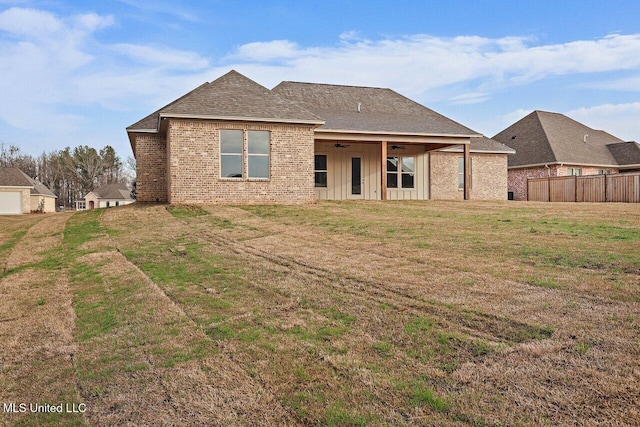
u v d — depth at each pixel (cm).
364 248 830
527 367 351
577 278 569
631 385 316
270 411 318
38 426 321
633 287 521
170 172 1540
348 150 2083
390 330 442
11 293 696
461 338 412
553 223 1059
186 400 341
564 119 3362
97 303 616
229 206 1506
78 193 7662
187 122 1516
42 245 1116
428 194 2286
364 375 357
